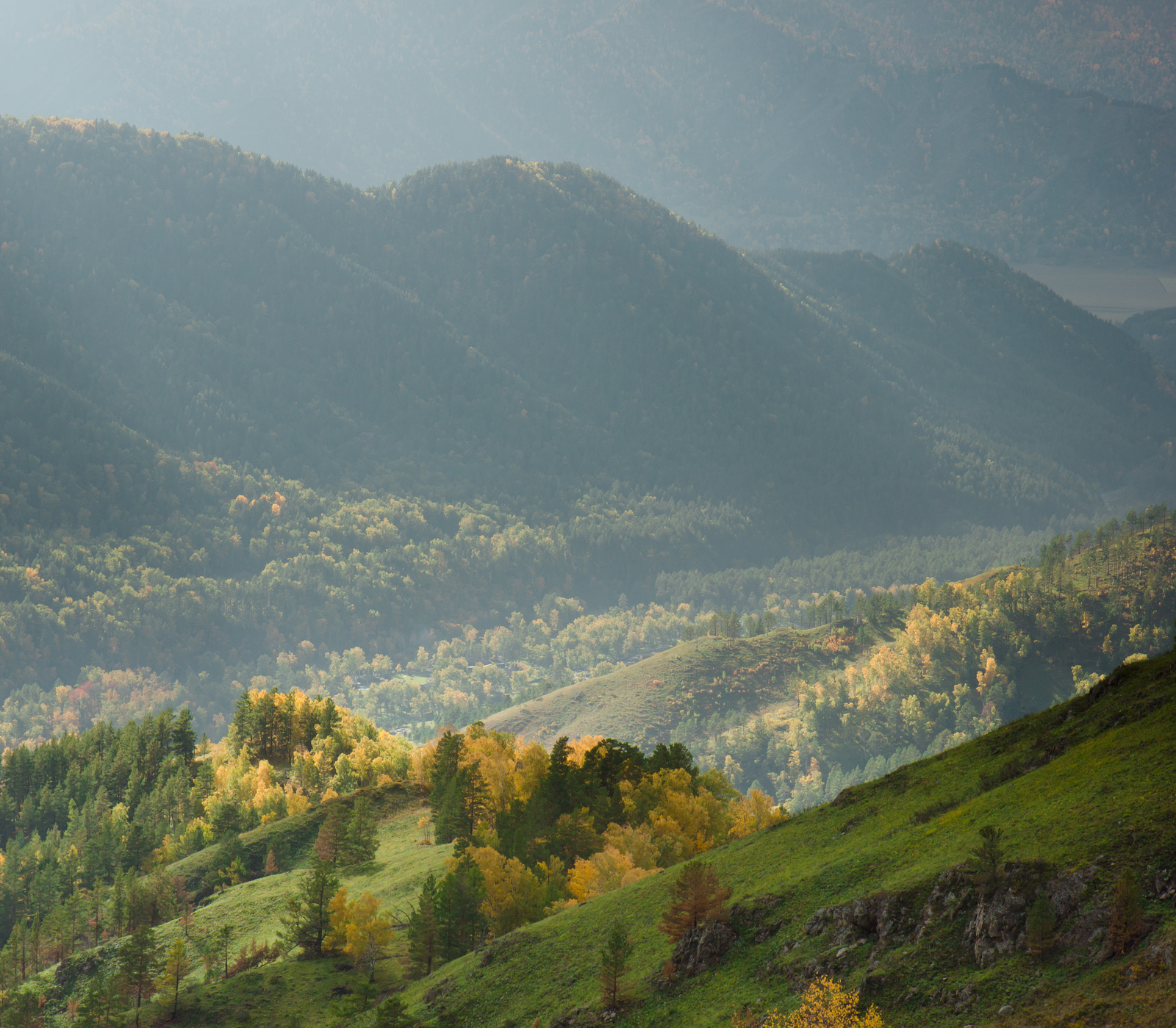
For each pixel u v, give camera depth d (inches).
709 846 4375.0
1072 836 1926.7
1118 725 2428.6
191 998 3782.0
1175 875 1691.7
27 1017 4212.6
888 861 2310.5
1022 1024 1612.9
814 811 3110.2
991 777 2578.7
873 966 1950.1
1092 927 1713.8
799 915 2295.8
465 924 3695.9
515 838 4586.6
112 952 4586.6
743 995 2128.4
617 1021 2294.5
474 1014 2760.8
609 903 3100.4
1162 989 1505.9
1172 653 2709.2
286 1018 3563.0
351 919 4015.8
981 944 1843.0
